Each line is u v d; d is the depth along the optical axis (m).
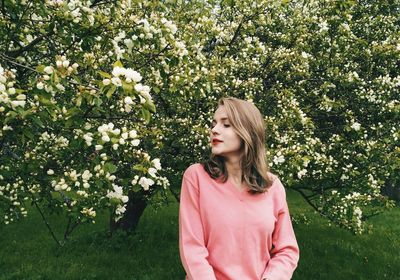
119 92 2.33
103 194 3.10
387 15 7.58
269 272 1.91
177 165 5.82
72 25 3.29
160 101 5.33
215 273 1.86
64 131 3.31
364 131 6.02
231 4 5.22
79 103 2.56
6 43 3.54
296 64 6.06
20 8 3.35
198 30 4.86
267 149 4.91
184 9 4.80
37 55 4.22
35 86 2.58
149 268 6.73
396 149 5.64
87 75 3.62
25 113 2.45
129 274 6.43
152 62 3.91
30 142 3.76
